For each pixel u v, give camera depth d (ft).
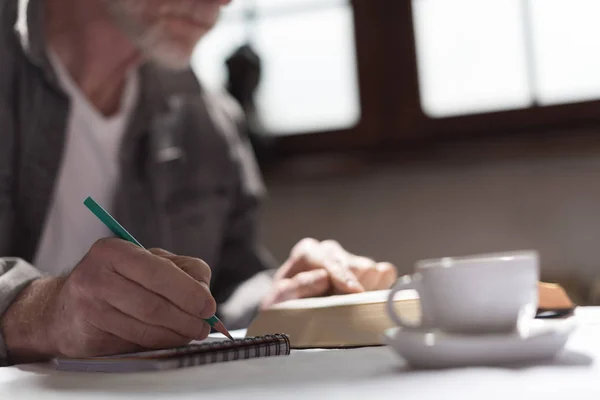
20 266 2.60
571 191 7.11
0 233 3.82
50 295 2.34
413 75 7.84
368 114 7.92
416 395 1.13
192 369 1.66
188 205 4.71
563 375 1.22
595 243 7.02
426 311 1.53
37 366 2.03
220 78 8.54
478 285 1.42
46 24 4.29
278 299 2.84
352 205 7.71
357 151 7.81
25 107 4.00
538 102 7.53
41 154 4.00
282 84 8.38
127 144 4.44
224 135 5.11
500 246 7.27
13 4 4.07
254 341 1.89
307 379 1.40
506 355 1.35
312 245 3.17
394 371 1.42
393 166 7.59
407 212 7.54
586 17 7.52
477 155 7.36
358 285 2.84
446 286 1.44
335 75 8.20
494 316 1.43
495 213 7.30
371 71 7.95
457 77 7.84
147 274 1.92
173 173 4.65
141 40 4.09
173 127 4.76
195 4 4.03
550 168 7.18
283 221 7.86
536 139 7.21
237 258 4.91
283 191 7.89
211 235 4.80
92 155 4.32
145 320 1.92
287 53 8.37
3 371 1.94
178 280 1.93
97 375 1.68
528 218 7.22
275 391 1.27
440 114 7.83
